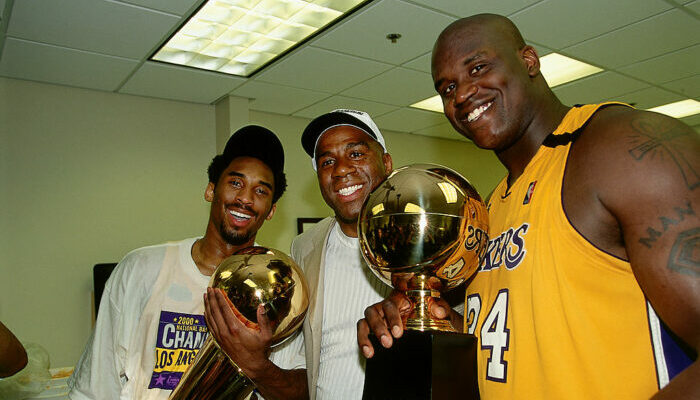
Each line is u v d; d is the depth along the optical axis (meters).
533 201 0.70
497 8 2.62
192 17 2.66
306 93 3.93
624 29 2.93
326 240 1.24
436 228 0.66
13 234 3.31
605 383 0.60
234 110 3.97
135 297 1.16
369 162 1.20
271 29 2.91
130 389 1.10
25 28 2.66
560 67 3.59
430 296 0.74
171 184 3.94
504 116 0.76
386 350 0.71
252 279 0.80
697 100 4.46
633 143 0.57
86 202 3.58
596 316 0.61
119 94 3.79
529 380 0.67
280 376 0.96
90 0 2.40
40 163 3.44
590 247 0.61
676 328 0.51
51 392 1.73
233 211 1.18
